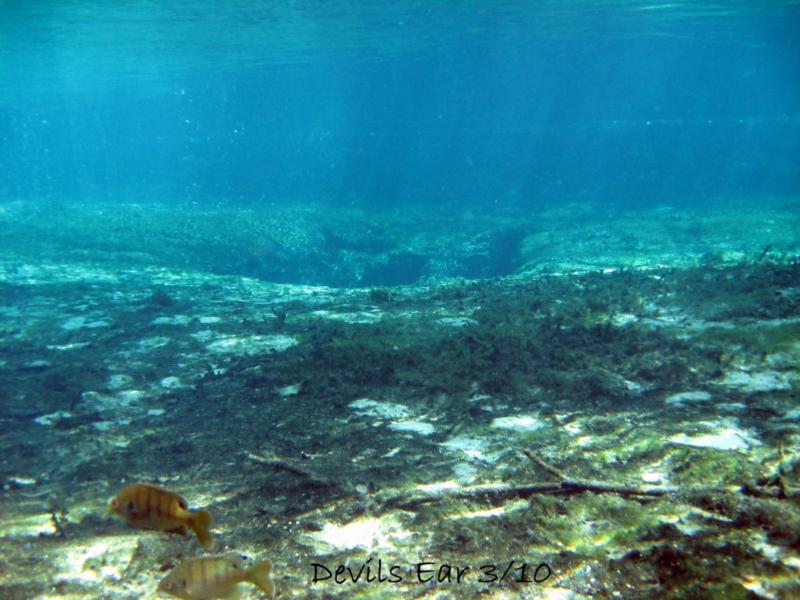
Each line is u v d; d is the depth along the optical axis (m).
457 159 40.81
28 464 6.05
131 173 58.06
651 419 6.32
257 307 13.09
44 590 3.82
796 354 7.75
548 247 22.75
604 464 5.36
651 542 3.96
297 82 62.66
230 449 6.20
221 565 2.94
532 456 5.10
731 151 38.62
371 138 41.38
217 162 45.94
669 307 10.51
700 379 7.38
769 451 5.38
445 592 3.67
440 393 7.42
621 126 39.22
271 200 40.06
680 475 5.04
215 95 72.50
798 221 23.94
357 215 31.98
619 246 21.22
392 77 64.94
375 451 5.97
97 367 9.11
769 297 10.26
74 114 105.44
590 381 7.40
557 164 40.09
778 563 3.57
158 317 12.27
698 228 23.89
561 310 10.62
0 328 11.62
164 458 6.05
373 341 9.37
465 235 27.64
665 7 27.08
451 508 4.69
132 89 57.09
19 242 23.61
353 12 24.70
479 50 45.94
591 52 52.81
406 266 26.05
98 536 4.54
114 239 24.00
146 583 3.86
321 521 4.61
